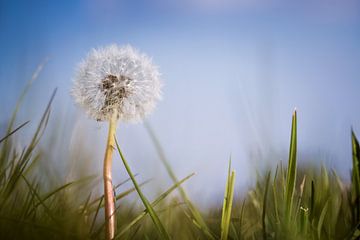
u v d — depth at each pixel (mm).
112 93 333
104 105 333
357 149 354
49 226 337
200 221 353
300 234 333
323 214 336
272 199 376
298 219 345
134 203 427
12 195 374
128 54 344
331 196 361
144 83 339
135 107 338
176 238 383
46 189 407
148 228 406
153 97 343
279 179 395
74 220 349
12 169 372
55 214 366
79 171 419
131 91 336
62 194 387
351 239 332
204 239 361
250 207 416
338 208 373
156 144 359
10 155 400
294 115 331
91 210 368
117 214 424
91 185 417
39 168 410
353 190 351
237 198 466
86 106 337
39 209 376
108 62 338
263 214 338
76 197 405
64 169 418
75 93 340
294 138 332
